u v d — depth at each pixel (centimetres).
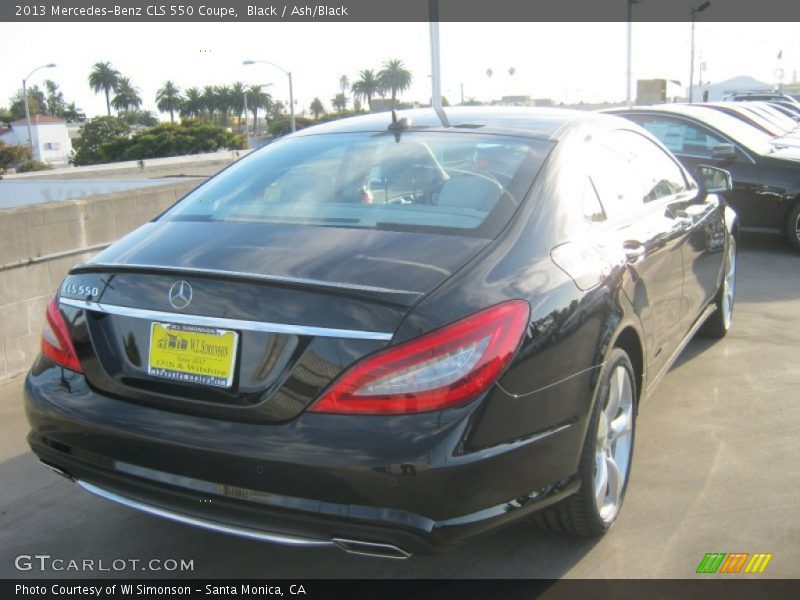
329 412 237
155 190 642
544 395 259
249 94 9856
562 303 270
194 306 254
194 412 252
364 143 352
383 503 234
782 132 1278
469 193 300
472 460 238
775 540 318
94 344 273
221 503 248
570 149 338
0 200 1528
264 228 293
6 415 455
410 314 237
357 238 276
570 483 278
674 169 476
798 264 863
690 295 445
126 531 336
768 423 432
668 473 375
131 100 11550
